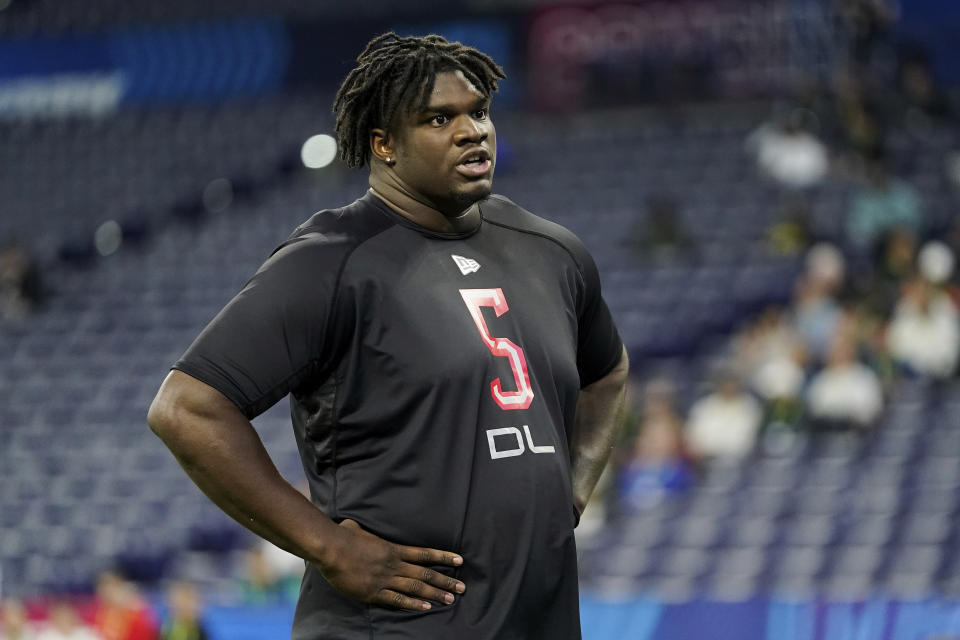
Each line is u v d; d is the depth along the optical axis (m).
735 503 37.69
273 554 36.44
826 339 40.81
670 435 39.28
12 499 49.56
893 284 41.78
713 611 28.19
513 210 10.77
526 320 9.98
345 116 10.22
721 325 48.59
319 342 9.51
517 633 9.52
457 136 9.67
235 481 9.16
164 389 9.33
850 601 27.12
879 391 38.78
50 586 45.56
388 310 9.55
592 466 11.21
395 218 9.95
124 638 34.50
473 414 9.48
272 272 9.56
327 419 9.66
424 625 9.35
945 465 37.19
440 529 9.39
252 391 9.30
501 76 10.21
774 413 39.03
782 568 35.78
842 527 36.38
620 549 37.34
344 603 9.58
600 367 11.40
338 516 9.62
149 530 46.03
